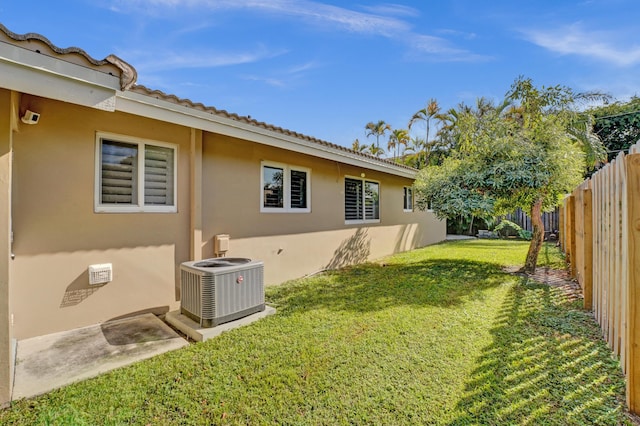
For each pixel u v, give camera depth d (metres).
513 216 15.90
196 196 4.74
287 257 6.48
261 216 5.95
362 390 2.47
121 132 4.02
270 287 5.79
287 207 6.55
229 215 5.36
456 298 4.93
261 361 2.92
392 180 10.48
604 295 3.47
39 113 3.42
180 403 2.31
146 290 4.25
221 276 3.69
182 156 4.65
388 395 2.40
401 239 10.91
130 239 4.11
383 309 4.40
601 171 3.63
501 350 3.12
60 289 3.55
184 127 4.67
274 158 6.23
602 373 2.68
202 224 4.93
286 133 5.65
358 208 8.89
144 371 2.73
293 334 3.53
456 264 8.00
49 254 3.48
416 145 20.28
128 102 3.62
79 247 3.69
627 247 2.27
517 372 2.71
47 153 3.47
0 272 2.24
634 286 2.21
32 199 3.38
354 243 8.55
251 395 2.41
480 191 6.81
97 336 3.45
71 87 2.44
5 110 2.27
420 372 2.72
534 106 7.13
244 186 5.63
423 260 8.78
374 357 2.99
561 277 6.43
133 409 2.25
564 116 6.96
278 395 2.41
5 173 2.26
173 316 3.90
